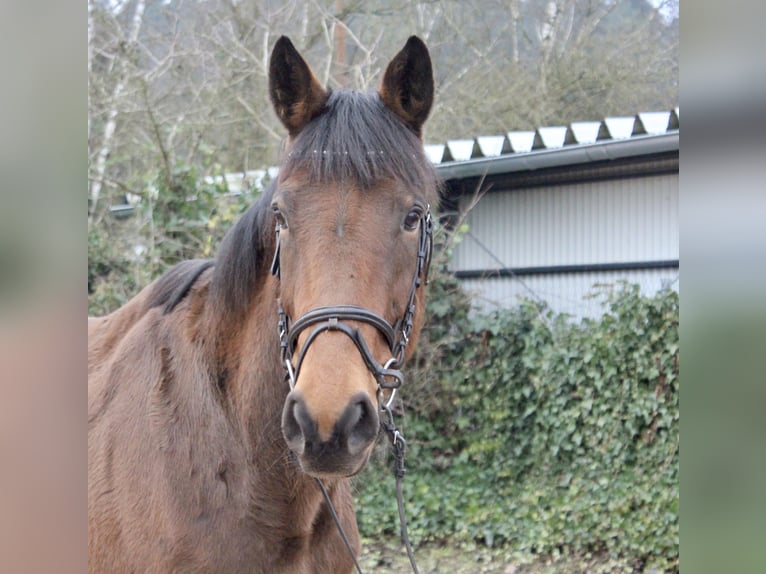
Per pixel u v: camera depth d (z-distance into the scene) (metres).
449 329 7.09
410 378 6.92
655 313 5.96
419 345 6.94
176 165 7.29
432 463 6.92
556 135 7.36
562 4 10.73
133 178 7.68
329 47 9.10
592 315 7.16
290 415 1.88
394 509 6.53
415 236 2.14
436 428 7.03
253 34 9.75
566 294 7.34
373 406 1.88
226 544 2.17
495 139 7.58
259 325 2.28
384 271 2.04
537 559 5.94
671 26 10.42
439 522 6.48
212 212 7.24
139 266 7.32
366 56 9.16
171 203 7.29
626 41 10.45
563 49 10.46
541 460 6.49
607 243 7.14
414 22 10.21
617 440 6.04
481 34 10.50
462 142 7.68
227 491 2.21
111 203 8.18
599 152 6.86
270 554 2.23
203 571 2.16
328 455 1.80
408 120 2.31
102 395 2.54
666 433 5.84
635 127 6.72
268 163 9.34
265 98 9.18
